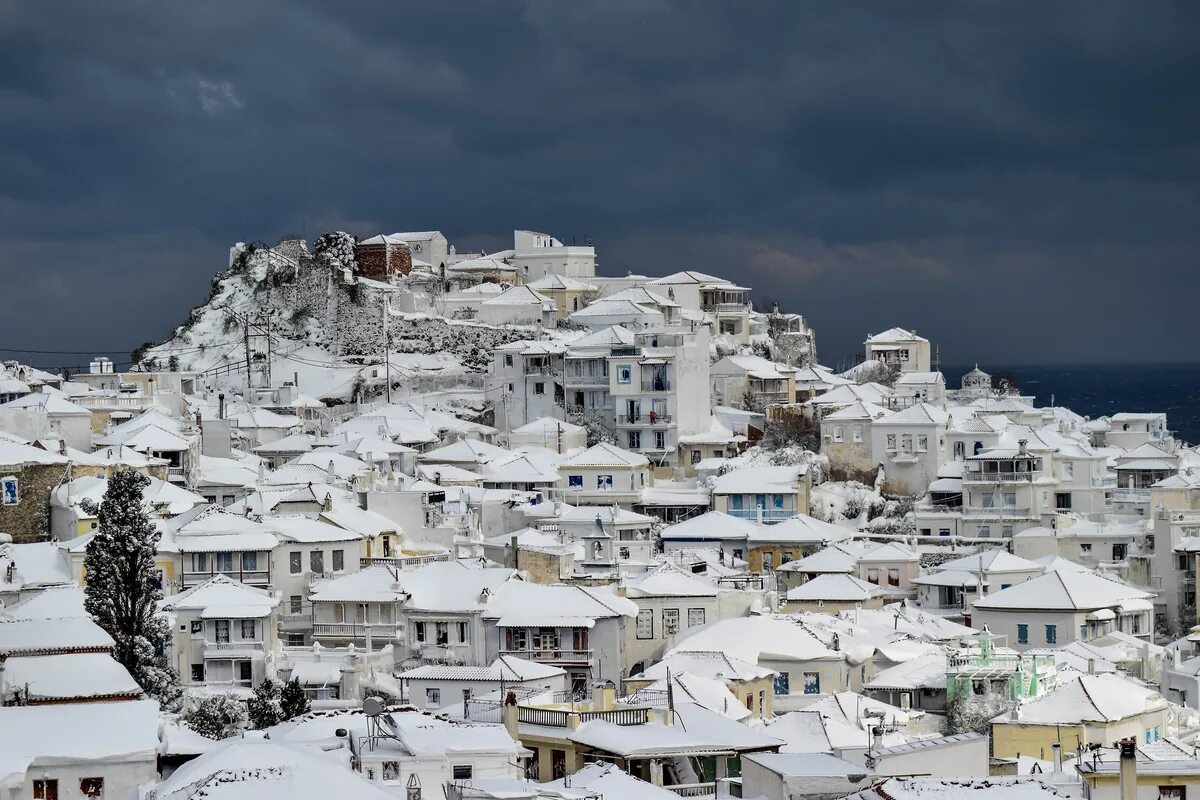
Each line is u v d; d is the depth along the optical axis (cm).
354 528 18550
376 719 10225
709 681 14350
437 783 9606
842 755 10912
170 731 10181
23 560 16162
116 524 14062
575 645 16412
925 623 18988
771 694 15588
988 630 19038
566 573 18588
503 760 10100
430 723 10744
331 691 15338
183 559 17300
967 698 15325
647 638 17450
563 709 11794
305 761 8669
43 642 12281
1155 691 15112
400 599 16788
